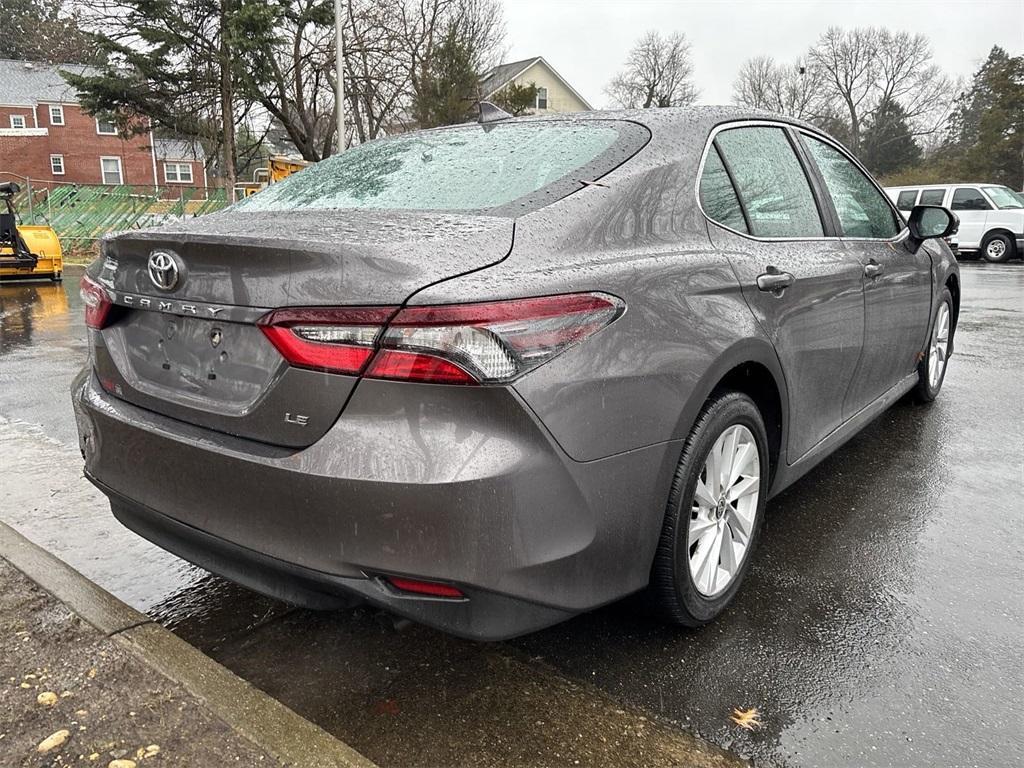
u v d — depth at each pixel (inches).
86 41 965.2
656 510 86.1
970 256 783.7
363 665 95.2
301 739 76.6
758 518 109.0
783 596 109.8
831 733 82.0
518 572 72.4
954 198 751.1
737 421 99.7
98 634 94.7
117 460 92.3
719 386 100.2
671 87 2719.0
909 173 2022.6
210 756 74.4
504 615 74.3
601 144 99.5
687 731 82.6
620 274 82.0
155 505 87.8
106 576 118.5
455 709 86.4
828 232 132.1
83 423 98.3
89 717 79.7
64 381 249.3
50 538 130.4
